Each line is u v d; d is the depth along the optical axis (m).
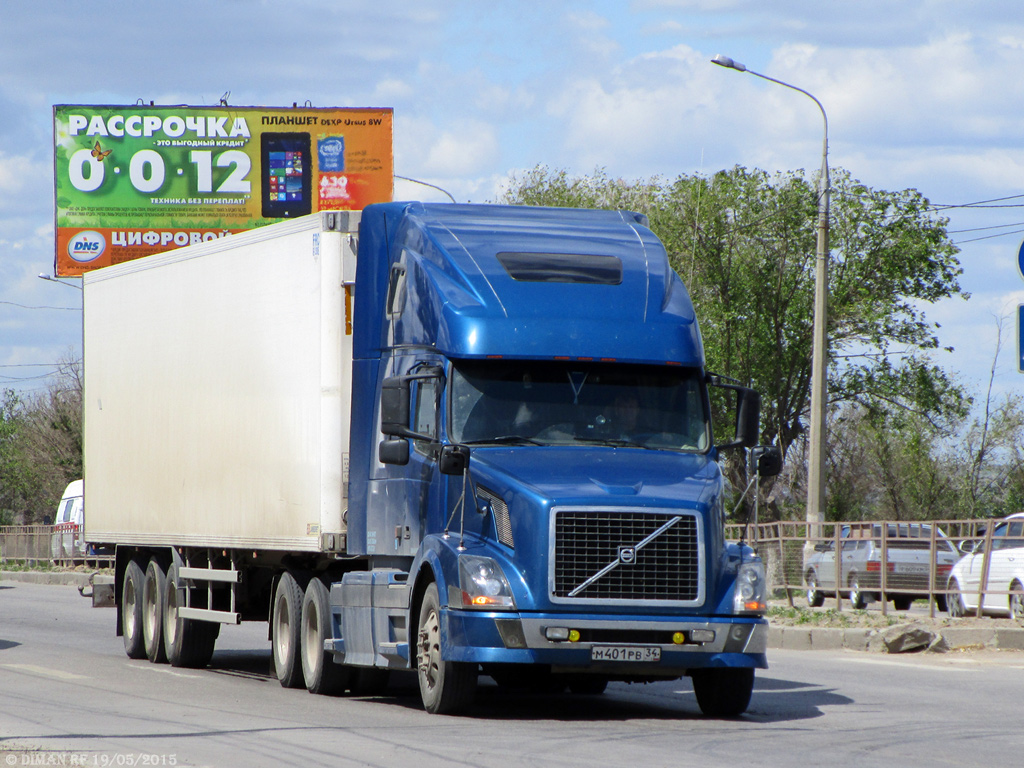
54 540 127.38
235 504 41.88
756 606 29.84
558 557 28.91
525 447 31.12
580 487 29.41
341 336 37.56
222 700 34.88
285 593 39.97
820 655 50.62
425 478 32.38
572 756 24.58
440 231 34.16
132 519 49.16
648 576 29.23
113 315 51.16
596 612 28.95
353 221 37.91
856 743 26.89
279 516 39.28
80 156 118.19
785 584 68.56
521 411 31.50
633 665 29.05
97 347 52.50
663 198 147.12
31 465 181.12
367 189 118.19
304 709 32.78
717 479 30.81
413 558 33.12
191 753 24.58
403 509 33.47
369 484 35.44
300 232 38.88
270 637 41.44
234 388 42.12
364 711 32.22
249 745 25.73
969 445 147.88
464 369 31.66
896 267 144.75
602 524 29.11
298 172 118.12
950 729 29.23
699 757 24.69
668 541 29.41
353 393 36.44
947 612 66.06
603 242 34.81
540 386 31.77
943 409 147.25
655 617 29.08
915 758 24.97
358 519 35.91
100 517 51.91
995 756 25.39
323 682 37.00
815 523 66.69
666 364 32.34
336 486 37.19
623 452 31.27
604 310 32.38
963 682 40.25
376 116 118.38
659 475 30.41
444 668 30.27
